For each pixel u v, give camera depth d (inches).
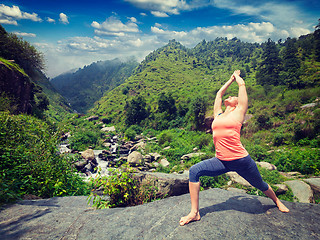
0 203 103.7
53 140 199.3
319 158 449.4
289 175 422.6
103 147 1228.5
